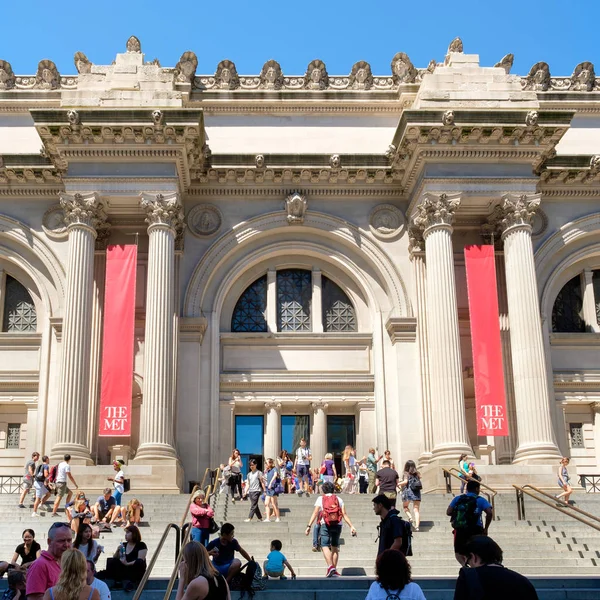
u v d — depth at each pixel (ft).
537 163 126.00
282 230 134.10
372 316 132.98
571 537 84.33
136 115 117.80
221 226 132.26
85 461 110.42
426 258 123.34
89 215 119.44
